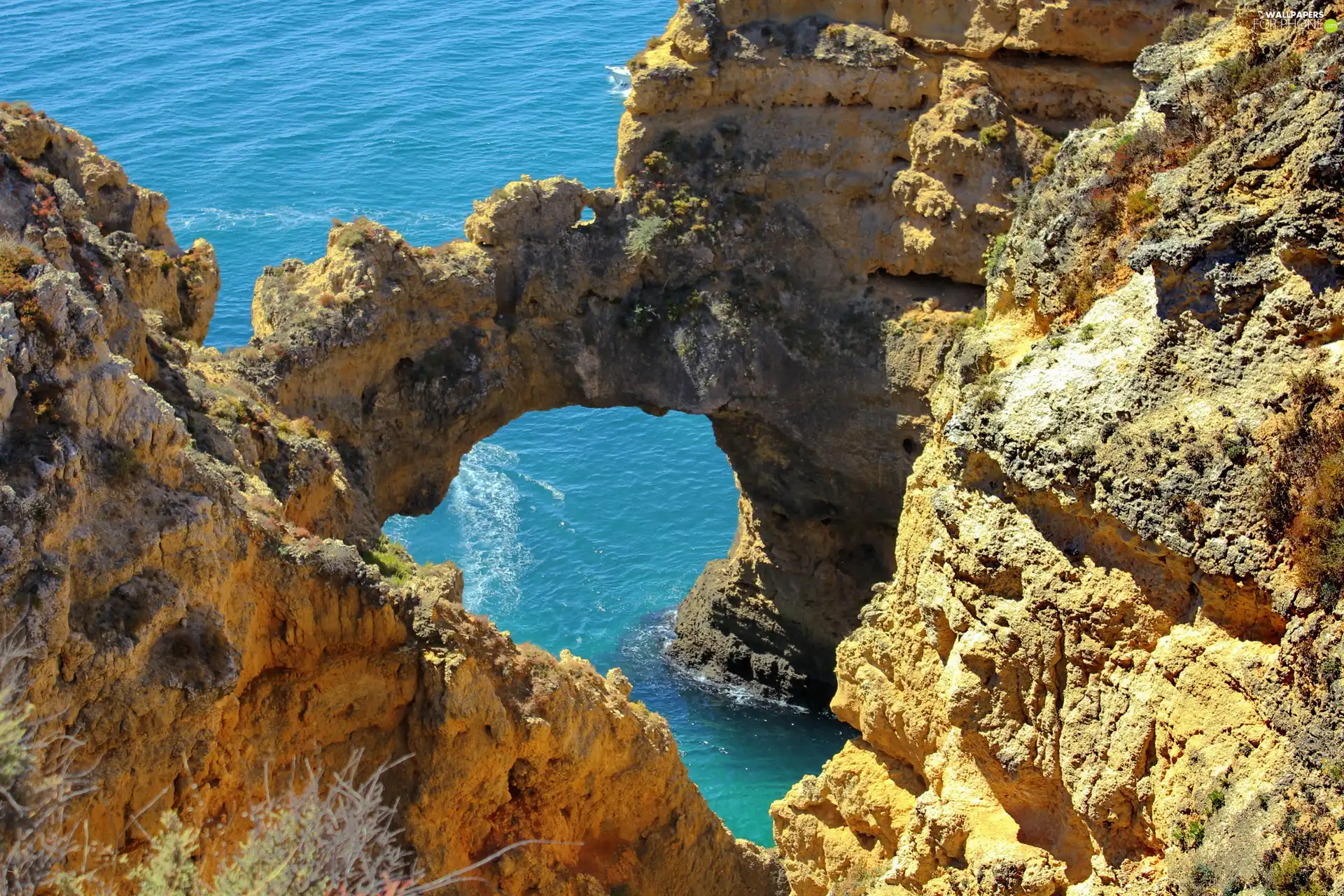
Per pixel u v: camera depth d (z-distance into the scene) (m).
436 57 110.50
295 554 28.08
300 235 85.81
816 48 55.78
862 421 57.00
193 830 20.92
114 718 23.23
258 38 114.50
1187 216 22.31
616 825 35.28
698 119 57.91
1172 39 29.12
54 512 22.28
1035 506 23.77
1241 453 20.91
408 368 56.75
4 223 31.23
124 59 110.12
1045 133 54.12
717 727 58.31
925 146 54.62
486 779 30.55
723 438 60.62
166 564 24.39
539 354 59.00
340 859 19.19
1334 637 19.53
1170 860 21.05
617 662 61.78
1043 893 24.17
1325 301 20.77
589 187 90.19
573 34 114.94
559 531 68.62
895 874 26.81
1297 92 21.73
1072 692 23.28
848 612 59.78
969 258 54.84
